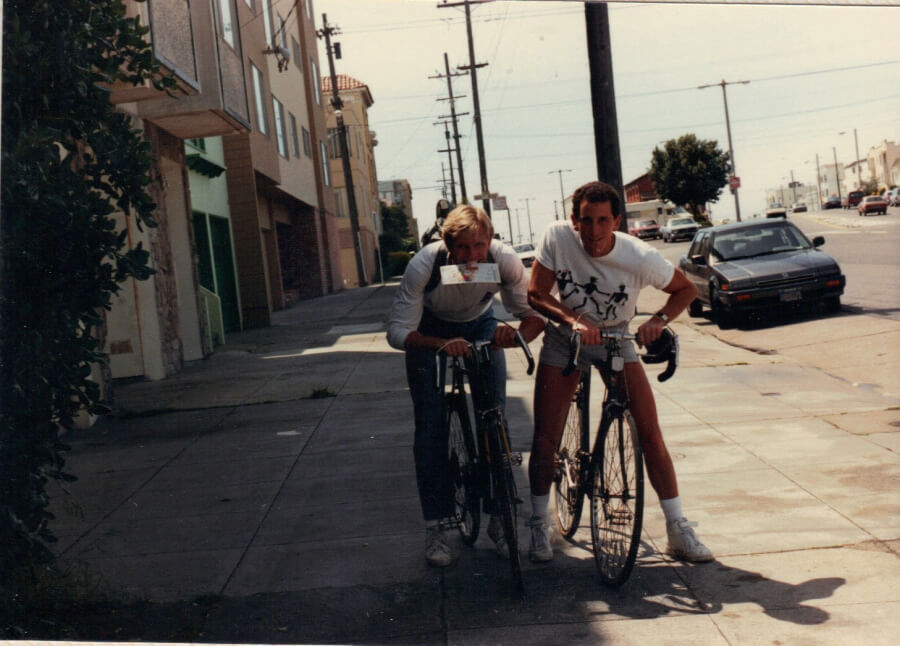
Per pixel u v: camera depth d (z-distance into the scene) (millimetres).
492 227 4418
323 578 4535
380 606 4145
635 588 4117
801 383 9023
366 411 9055
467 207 4355
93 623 4066
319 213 36875
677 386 9172
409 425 8148
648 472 4465
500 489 4168
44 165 3992
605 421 4266
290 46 32562
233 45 15234
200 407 10102
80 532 5625
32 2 4094
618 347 4168
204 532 5453
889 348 10836
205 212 19891
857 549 4387
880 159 130375
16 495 4016
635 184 120188
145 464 7453
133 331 13023
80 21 4375
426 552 4594
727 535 4715
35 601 4059
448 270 4324
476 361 4320
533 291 4367
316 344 16719
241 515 5758
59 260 4184
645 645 3551
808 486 5465
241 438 8227
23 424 4043
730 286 14164
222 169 21125
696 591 4039
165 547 5207
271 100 26688
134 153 4527
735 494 5406
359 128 57062
